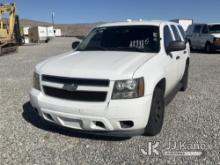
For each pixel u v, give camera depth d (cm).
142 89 458
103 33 636
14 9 2689
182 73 756
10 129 568
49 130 558
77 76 462
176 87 734
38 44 4325
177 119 609
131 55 531
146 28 611
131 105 444
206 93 827
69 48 3067
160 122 531
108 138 517
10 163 438
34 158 453
